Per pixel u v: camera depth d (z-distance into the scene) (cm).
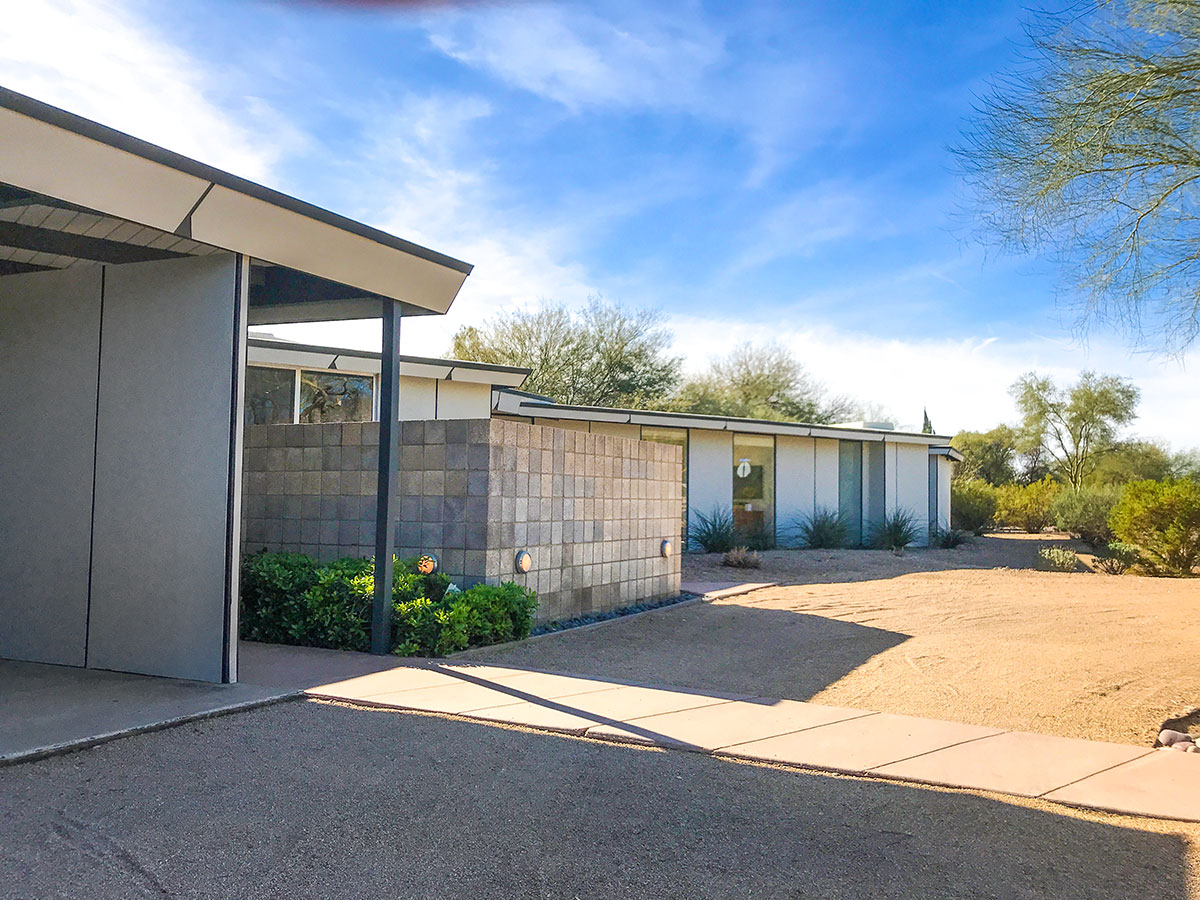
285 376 1152
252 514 870
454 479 754
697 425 1727
